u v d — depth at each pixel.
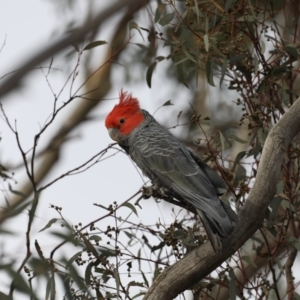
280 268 10.29
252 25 11.09
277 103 11.05
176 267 8.93
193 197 9.69
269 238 11.68
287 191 10.45
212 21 11.36
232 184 10.72
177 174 10.23
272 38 11.12
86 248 8.95
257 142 10.61
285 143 9.26
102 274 9.41
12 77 5.27
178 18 12.06
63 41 5.45
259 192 8.99
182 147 10.72
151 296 8.91
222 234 8.73
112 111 11.77
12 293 7.41
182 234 9.77
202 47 11.38
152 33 11.78
